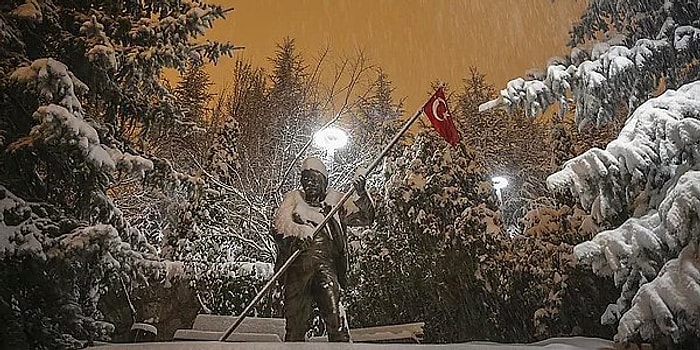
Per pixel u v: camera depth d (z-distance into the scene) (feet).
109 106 33.88
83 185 31.55
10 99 30.37
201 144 69.72
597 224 31.53
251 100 79.00
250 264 48.60
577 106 32.30
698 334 23.98
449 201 45.78
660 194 27.43
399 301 44.04
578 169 27.81
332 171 70.85
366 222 30.66
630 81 31.63
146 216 63.10
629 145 27.17
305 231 28.68
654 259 25.95
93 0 34.04
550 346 25.57
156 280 33.65
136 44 33.22
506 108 32.76
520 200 80.38
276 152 72.28
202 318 35.06
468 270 43.45
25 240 26.86
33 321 28.40
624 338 24.68
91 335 29.86
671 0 33.04
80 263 28.76
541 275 40.34
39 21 30.60
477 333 42.14
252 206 63.93
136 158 31.19
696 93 27.50
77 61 32.35
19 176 30.66
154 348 22.40
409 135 57.72
